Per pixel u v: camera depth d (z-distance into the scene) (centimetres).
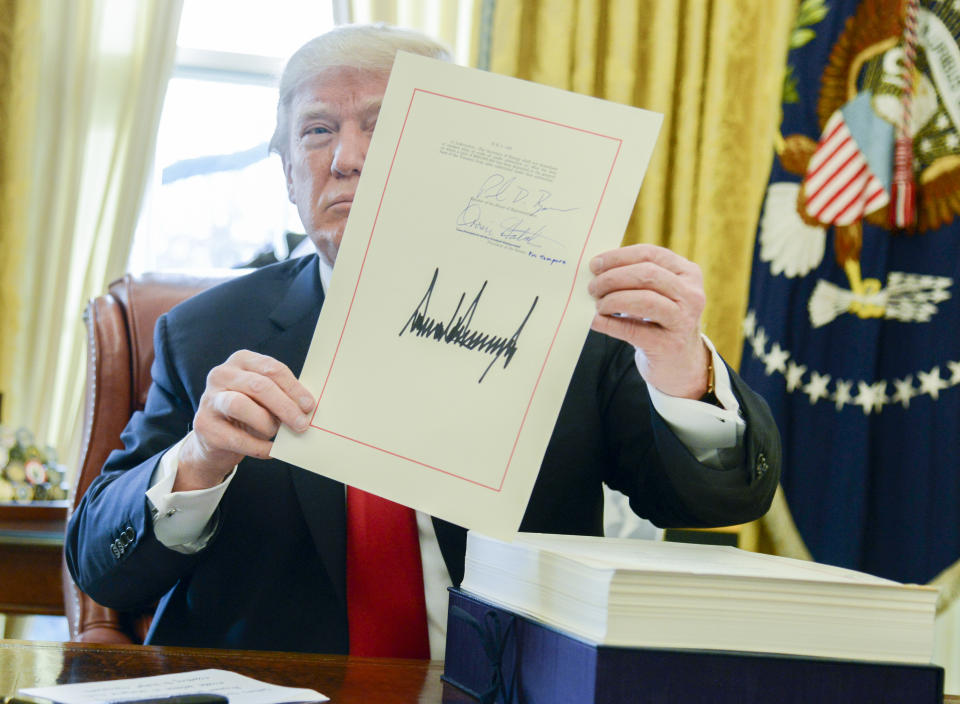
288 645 108
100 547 102
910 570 256
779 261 267
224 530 112
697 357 88
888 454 262
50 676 69
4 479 207
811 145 271
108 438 148
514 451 72
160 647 83
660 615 59
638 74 285
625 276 74
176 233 311
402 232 76
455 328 74
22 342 276
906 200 254
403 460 73
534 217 75
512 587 71
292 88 122
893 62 262
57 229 282
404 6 287
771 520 259
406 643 108
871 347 259
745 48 283
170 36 289
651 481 118
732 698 59
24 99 275
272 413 79
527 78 280
